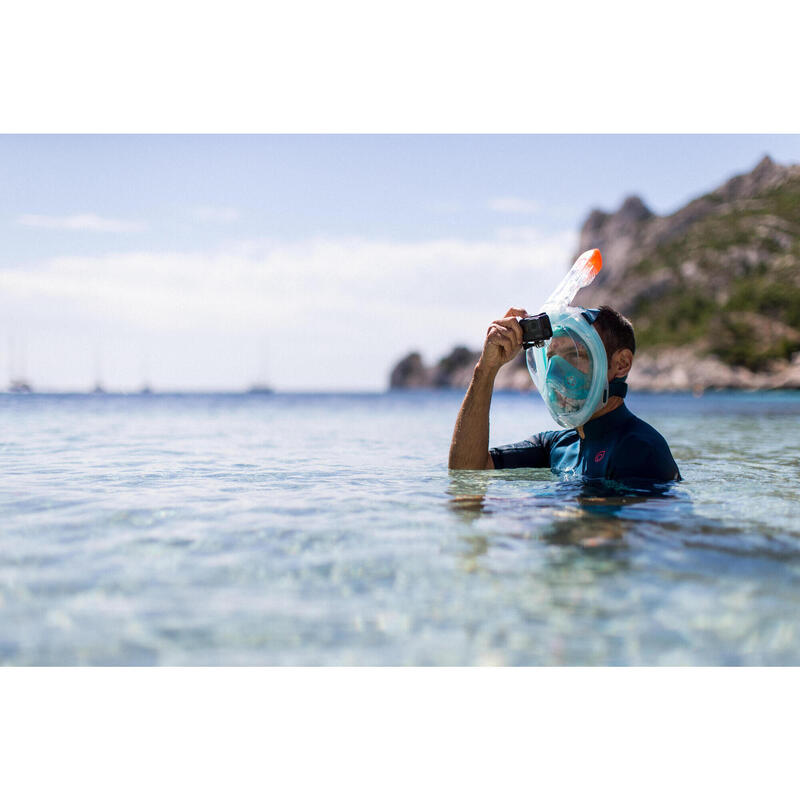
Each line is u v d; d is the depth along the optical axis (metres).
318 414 15.30
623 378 2.88
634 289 90.94
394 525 2.24
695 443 5.76
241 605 1.52
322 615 1.45
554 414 2.86
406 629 1.38
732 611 1.46
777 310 76.81
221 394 57.66
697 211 98.69
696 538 2.04
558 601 1.53
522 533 2.11
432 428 8.99
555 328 2.81
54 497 2.83
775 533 2.10
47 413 13.36
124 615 1.45
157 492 2.97
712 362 74.12
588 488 2.83
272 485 3.16
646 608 1.48
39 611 1.48
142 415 13.30
